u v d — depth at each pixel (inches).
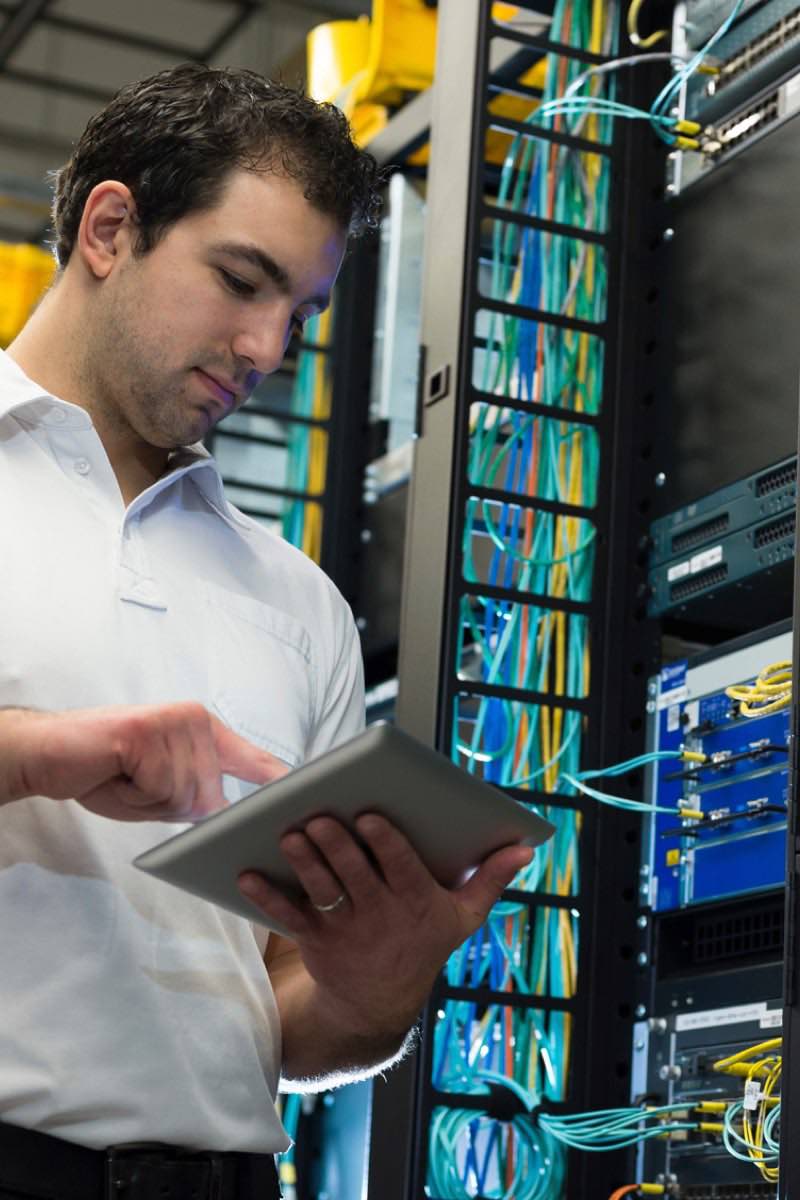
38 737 41.0
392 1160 68.7
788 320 68.1
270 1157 50.4
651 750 73.0
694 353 74.4
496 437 78.0
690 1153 65.7
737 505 69.7
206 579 54.1
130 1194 45.3
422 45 108.2
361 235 56.5
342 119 53.3
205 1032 48.0
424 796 38.6
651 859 71.5
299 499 111.0
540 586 77.7
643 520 76.4
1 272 137.8
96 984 46.3
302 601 57.7
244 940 51.3
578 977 71.3
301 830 39.9
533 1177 69.6
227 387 51.1
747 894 65.1
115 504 51.6
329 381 113.7
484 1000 70.0
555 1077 70.8
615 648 74.9
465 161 77.2
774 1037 62.7
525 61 86.8
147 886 48.0
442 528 73.7
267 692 53.2
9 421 50.6
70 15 165.3
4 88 178.5
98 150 52.6
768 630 66.3
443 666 71.7
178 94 51.7
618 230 79.0
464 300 75.8
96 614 49.1
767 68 71.9
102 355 51.7
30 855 46.4
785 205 69.4
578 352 78.9
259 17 164.9
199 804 42.3
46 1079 44.8
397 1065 69.9
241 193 50.1
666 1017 69.1
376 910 41.9
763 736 65.8
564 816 74.0
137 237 50.8
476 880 42.5
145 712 41.0
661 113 77.7
